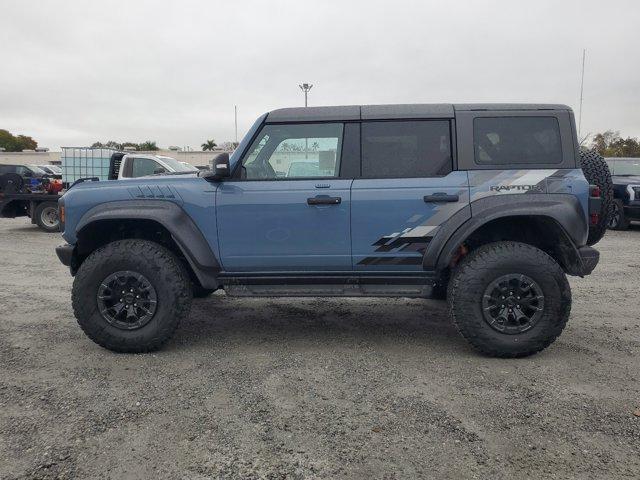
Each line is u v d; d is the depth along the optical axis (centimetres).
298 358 415
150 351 427
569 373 380
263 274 434
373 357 417
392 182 421
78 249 453
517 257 398
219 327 503
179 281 421
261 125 434
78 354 425
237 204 427
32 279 731
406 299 614
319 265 430
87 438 290
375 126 430
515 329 403
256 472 258
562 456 271
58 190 1328
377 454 273
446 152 424
